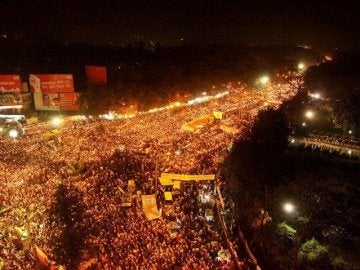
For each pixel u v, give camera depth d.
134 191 35.53
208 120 53.88
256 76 86.94
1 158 44.72
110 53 96.62
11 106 64.12
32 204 32.91
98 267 25.14
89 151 45.72
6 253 26.62
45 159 43.88
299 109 55.16
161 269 24.31
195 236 28.64
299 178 32.03
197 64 86.75
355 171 36.03
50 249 27.27
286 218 30.12
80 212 31.55
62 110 65.81
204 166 40.75
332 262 25.34
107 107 64.06
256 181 33.56
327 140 45.38
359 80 62.66
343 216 27.92
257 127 45.38
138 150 45.84
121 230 29.00
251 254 27.34
